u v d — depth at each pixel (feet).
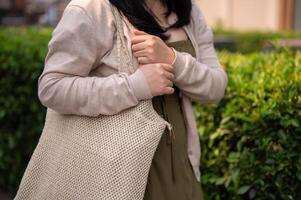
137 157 6.16
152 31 6.72
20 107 13.76
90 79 6.37
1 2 67.10
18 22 65.57
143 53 6.49
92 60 6.44
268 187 9.01
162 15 7.13
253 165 9.04
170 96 6.97
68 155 6.45
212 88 7.20
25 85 13.62
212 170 9.95
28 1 65.62
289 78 9.23
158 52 6.55
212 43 7.87
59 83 6.32
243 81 9.74
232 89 9.80
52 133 6.82
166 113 6.87
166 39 6.95
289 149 8.69
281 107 8.75
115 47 6.54
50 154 6.79
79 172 6.31
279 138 8.72
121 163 6.13
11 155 14.30
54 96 6.36
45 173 6.82
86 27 6.32
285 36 25.93
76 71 6.38
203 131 10.03
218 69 7.57
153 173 6.67
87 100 6.27
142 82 6.29
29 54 13.60
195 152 7.30
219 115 9.98
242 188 9.13
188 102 7.26
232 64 11.11
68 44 6.30
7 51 13.75
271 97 8.96
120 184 6.11
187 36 7.32
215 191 10.00
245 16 38.19
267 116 8.81
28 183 7.02
